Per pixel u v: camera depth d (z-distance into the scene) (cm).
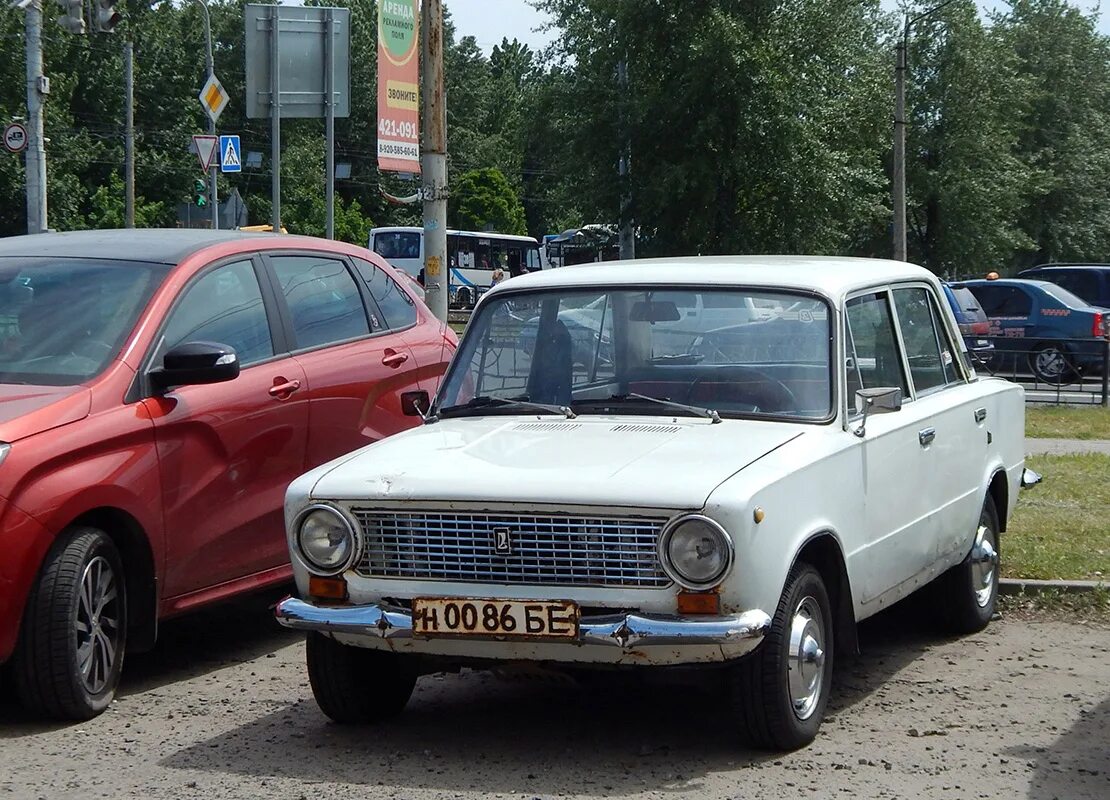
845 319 620
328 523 540
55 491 602
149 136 7350
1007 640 760
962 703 631
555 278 659
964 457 729
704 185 3850
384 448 585
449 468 541
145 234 784
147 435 657
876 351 653
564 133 4003
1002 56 5669
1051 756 550
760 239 3966
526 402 625
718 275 635
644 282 638
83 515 626
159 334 688
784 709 531
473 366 651
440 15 1478
